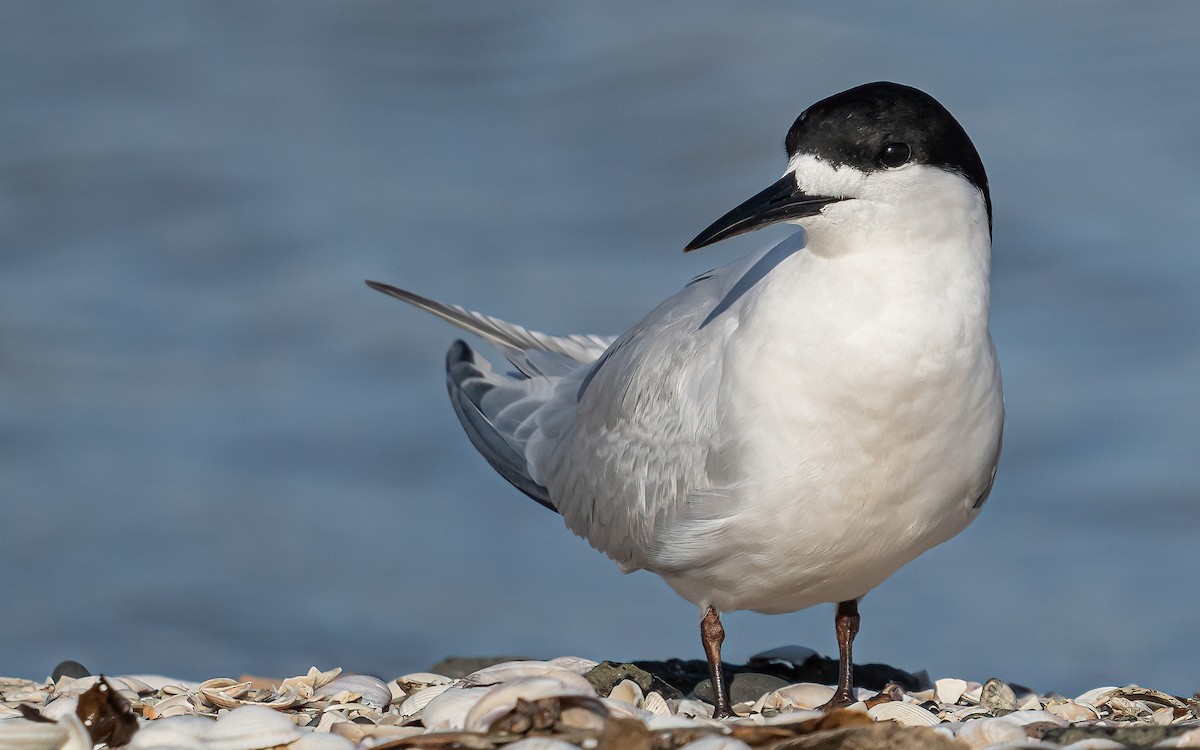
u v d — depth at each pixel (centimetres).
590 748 645
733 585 807
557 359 1038
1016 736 689
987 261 748
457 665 999
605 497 871
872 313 724
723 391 775
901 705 759
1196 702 823
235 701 827
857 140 716
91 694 696
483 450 1002
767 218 728
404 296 1074
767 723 679
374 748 650
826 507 751
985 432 762
